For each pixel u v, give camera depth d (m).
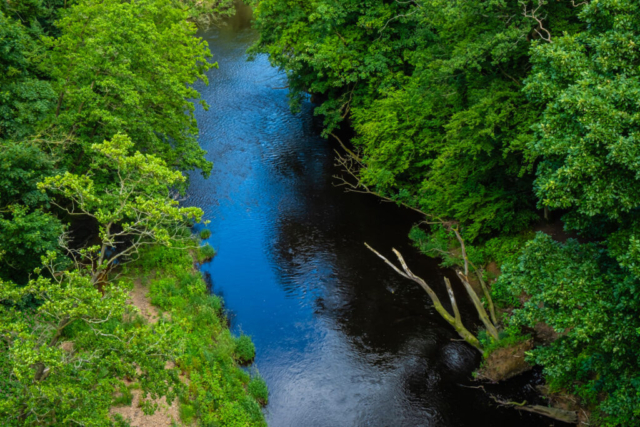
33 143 17.95
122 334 13.14
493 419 18.67
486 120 21.48
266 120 43.28
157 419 16.66
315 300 24.94
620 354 13.50
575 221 14.82
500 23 22.30
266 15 37.06
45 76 23.97
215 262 27.73
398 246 28.52
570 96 13.36
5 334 11.98
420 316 23.72
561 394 18.84
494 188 25.52
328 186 34.75
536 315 15.06
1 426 10.69
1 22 17.69
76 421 11.23
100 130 22.33
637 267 12.02
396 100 30.41
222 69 52.00
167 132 27.94
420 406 19.28
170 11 31.61
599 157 12.94
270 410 19.25
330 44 33.41
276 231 30.22
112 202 21.02
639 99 12.48
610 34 13.87
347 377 20.64
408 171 31.39
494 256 25.20
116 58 22.34
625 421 15.16
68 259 18.05
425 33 32.03
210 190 34.12
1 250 15.44
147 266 25.55
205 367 19.55
